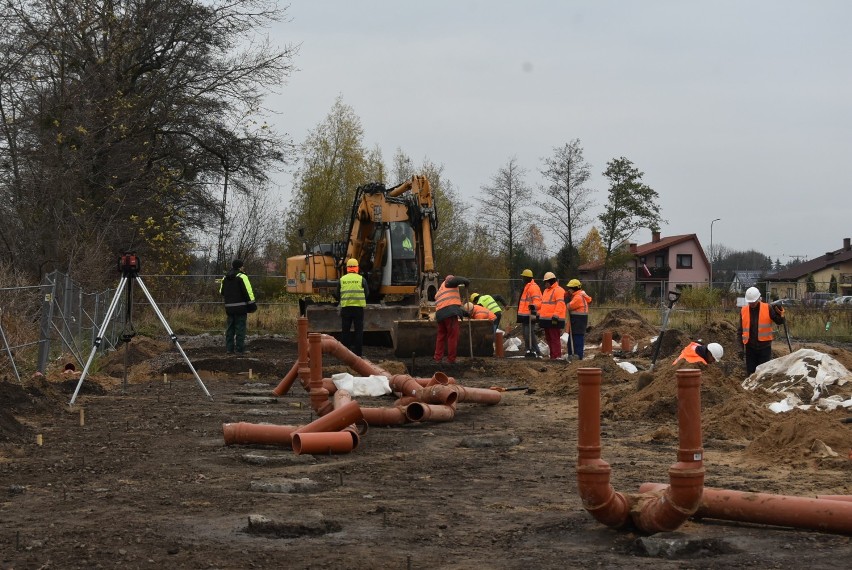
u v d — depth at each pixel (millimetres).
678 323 37281
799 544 6652
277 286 40562
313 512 7641
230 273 23531
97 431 12180
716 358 15750
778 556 6371
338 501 8258
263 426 11117
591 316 39250
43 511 7699
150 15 32375
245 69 35094
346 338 22438
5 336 16375
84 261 26875
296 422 13227
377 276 26031
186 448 11000
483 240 57125
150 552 6418
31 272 26812
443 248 55344
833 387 14375
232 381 19766
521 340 29453
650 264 79188
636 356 25312
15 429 11578
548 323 23484
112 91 31062
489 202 60500
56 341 20578
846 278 58156
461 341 23484
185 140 36219
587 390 6715
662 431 12148
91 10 29625
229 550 6496
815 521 6746
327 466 10023
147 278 34125
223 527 7172
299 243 51812
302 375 15086
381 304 25672
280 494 8516
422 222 25391
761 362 16766
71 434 11883
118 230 31156
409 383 14930
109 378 19375
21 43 28047
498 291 46594
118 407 14711
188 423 13055
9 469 9492
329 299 29172
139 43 32094
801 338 36094
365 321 24469
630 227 60875
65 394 15852
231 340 23516
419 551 6578
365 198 25734
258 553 6430
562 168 58938
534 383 18688
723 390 14289
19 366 18000
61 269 26812
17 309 19266
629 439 12328
